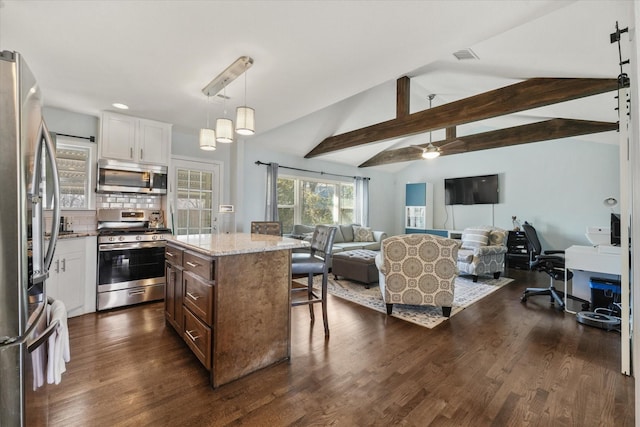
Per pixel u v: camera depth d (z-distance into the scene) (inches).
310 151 244.5
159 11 64.9
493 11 64.9
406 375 78.4
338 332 106.5
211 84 101.3
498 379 76.7
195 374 77.6
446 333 106.1
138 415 62.2
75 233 120.3
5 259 43.3
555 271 144.0
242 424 60.1
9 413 43.5
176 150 169.0
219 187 188.2
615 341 99.4
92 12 65.0
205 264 76.0
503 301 145.0
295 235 220.5
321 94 111.5
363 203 296.5
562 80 111.1
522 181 244.4
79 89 107.6
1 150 43.1
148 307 129.4
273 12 65.4
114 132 132.6
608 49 83.6
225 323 73.5
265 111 131.0
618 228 127.2
